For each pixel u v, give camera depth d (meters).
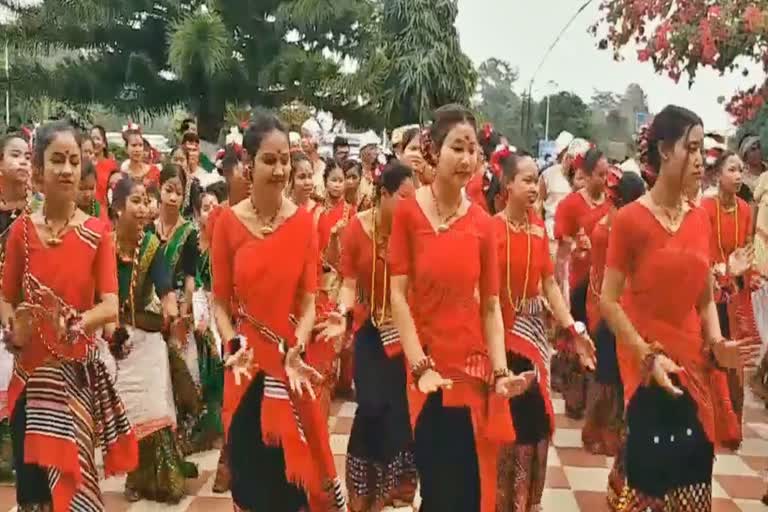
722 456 6.23
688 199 3.77
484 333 3.62
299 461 3.69
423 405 3.55
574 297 7.01
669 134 3.59
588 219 6.88
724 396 4.42
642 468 3.73
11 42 18.14
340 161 7.57
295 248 3.74
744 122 9.97
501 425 3.56
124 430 3.87
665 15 9.21
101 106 19.61
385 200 4.64
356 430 4.72
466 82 14.76
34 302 3.60
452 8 14.68
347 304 4.77
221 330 3.81
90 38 18.14
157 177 7.57
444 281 3.49
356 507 4.73
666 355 3.69
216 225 3.83
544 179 9.48
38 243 3.64
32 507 3.72
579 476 5.71
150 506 5.09
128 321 4.96
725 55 9.00
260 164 3.69
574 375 7.00
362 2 17.58
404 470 4.80
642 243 3.67
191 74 17.16
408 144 5.23
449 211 3.54
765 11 8.50
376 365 4.67
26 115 19.80
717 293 6.02
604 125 27.22
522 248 4.57
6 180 4.84
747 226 6.19
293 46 17.77
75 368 3.70
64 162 3.62
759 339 6.38
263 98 17.77
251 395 3.75
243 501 3.77
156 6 18.06
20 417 3.64
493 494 3.61
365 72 15.77
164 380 5.08
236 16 17.73
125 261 4.95
